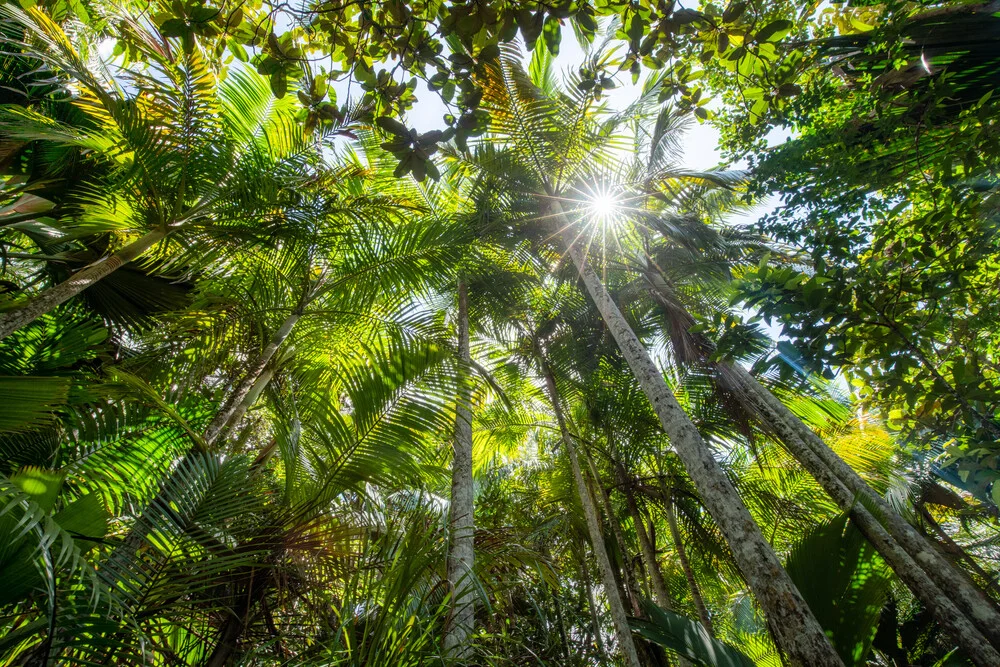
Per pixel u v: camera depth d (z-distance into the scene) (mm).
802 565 4621
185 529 2369
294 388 4430
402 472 3303
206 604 2559
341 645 2424
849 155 3684
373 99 2367
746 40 2172
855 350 2832
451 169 7031
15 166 4348
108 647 1898
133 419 3516
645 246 7797
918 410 2949
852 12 4031
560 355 7316
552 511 6988
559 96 6664
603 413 7098
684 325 6418
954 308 3061
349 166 4871
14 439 3211
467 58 2039
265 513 2986
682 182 7398
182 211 4055
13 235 4523
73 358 3762
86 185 4527
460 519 3715
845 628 4242
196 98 3885
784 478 6855
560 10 1926
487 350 7738
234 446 3750
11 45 3953
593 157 6828
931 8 3422
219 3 2098
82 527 2252
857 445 6500
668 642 3877
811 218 3984
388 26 2080
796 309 2900
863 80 3725
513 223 6895
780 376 2973
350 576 2887
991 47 3172
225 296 4492
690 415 7000
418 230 4934
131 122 3625
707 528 6758
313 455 3311
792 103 4008
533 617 5090
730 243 7703
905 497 5957
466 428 4883
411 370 3691
